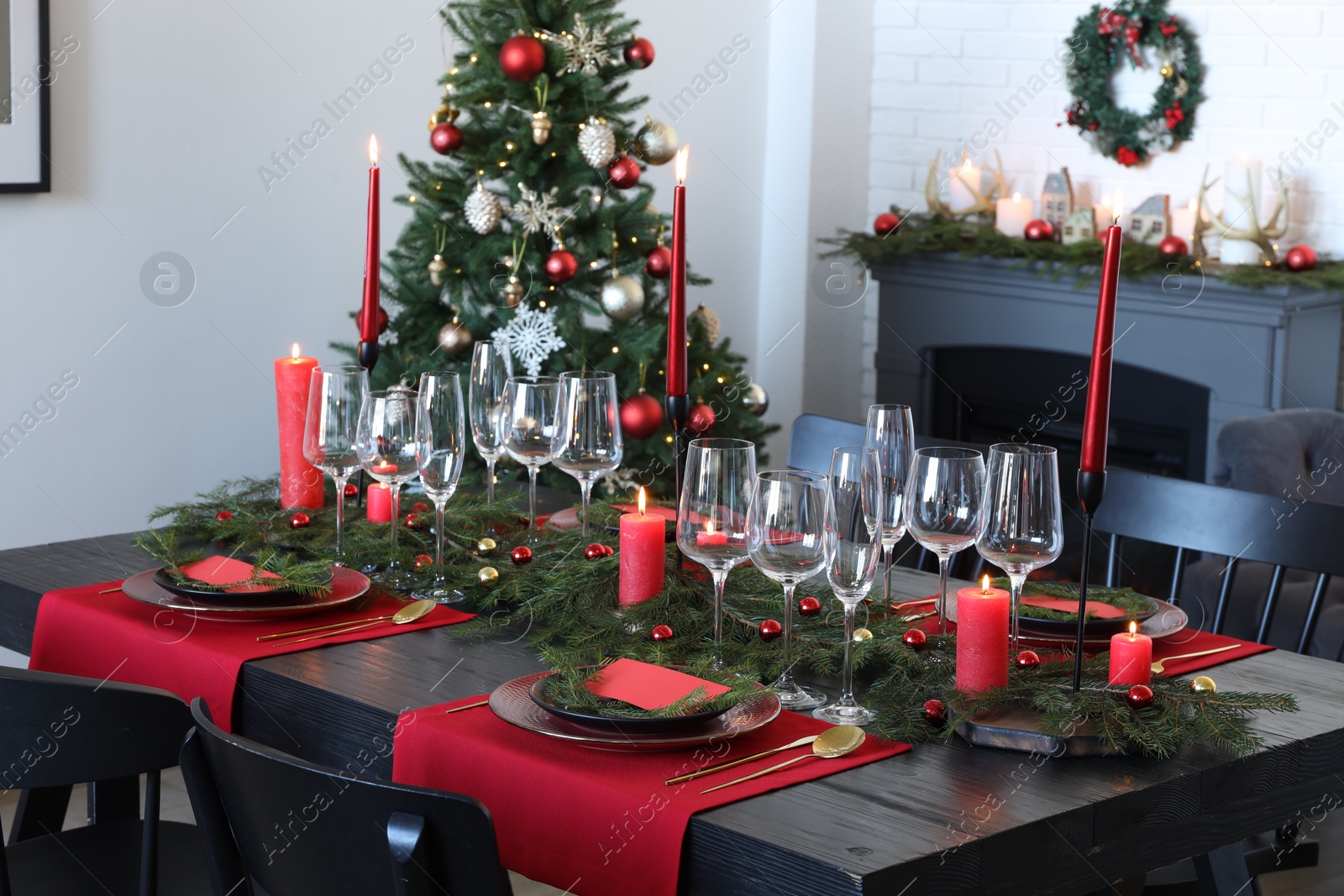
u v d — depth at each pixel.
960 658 1.30
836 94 4.37
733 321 4.41
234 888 1.31
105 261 2.98
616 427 1.78
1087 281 3.69
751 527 1.32
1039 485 1.31
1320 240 3.66
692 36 4.12
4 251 2.83
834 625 1.54
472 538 1.87
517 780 1.17
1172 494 1.90
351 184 3.41
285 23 3.22
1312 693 1.38
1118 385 3.84
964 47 4.26
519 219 2.82
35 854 1.61
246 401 3.28
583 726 1.21
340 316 3.44
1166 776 1.16
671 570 1.60
